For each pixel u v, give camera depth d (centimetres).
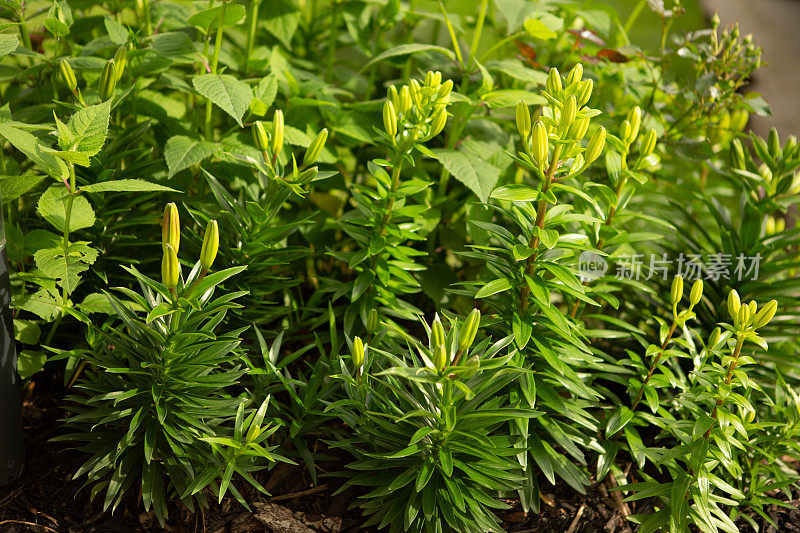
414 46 241
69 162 199
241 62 258
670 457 212
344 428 230
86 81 238
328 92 249
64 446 223
